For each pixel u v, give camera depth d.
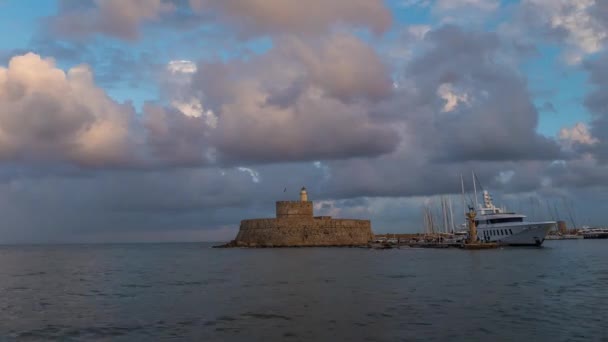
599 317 22.73
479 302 27.44
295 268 54.75
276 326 22.08
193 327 22.16
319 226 122.19
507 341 18.77
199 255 101.94
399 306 26.59
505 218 90.00
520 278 39.06
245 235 130.38
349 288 34.84
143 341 19.77
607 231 168.50
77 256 114.25
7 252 154.50
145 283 41.66
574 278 38.41
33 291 36.84
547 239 163.00
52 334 21.19
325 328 21.50
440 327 21.27
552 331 20.17
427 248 105.94
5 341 20.03
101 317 24.86
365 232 129.88
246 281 41.31
